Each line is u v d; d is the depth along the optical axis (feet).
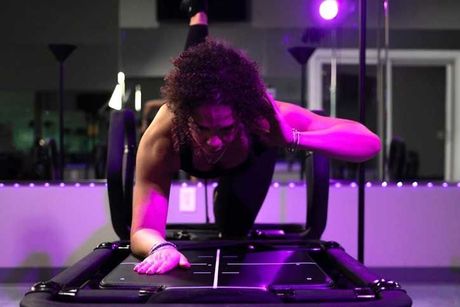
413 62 12.51
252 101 3.67
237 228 6.48
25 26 11.21
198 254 4.52
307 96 11.28
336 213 10.17
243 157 4.62
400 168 11.72
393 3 12.14
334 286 3.58
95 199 10.21
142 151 4.58
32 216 10.19
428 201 10.21
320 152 4.40
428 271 10.27
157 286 3.45
